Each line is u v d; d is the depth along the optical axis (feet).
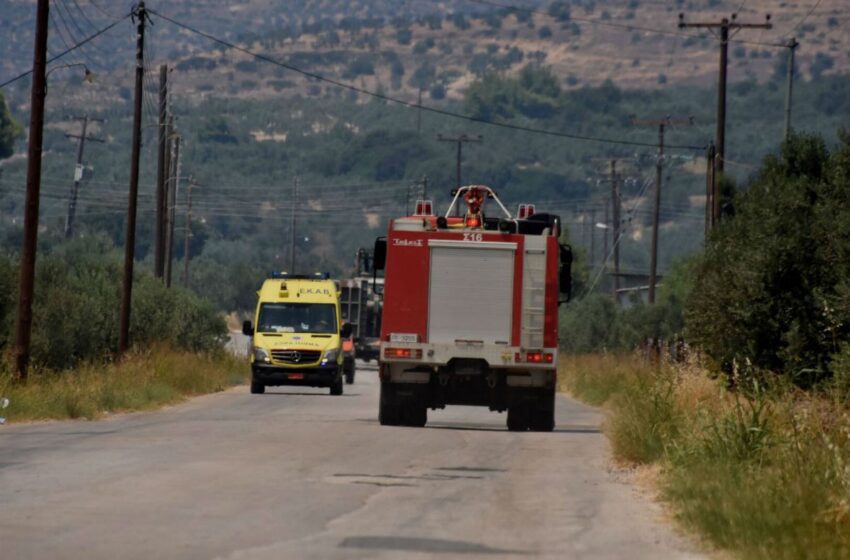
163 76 599.16
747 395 185.78
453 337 271.28
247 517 131.13
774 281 246.47
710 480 147.33
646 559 114.62
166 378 399.24
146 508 135.64
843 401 170.30
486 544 119.65
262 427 256.11
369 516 134.41
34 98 319.68
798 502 125.59
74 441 215.92
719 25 508.53
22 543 112.98
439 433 254.68
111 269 540.52
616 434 207.10
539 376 272.51
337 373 424.87
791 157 300.40
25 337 315.78
